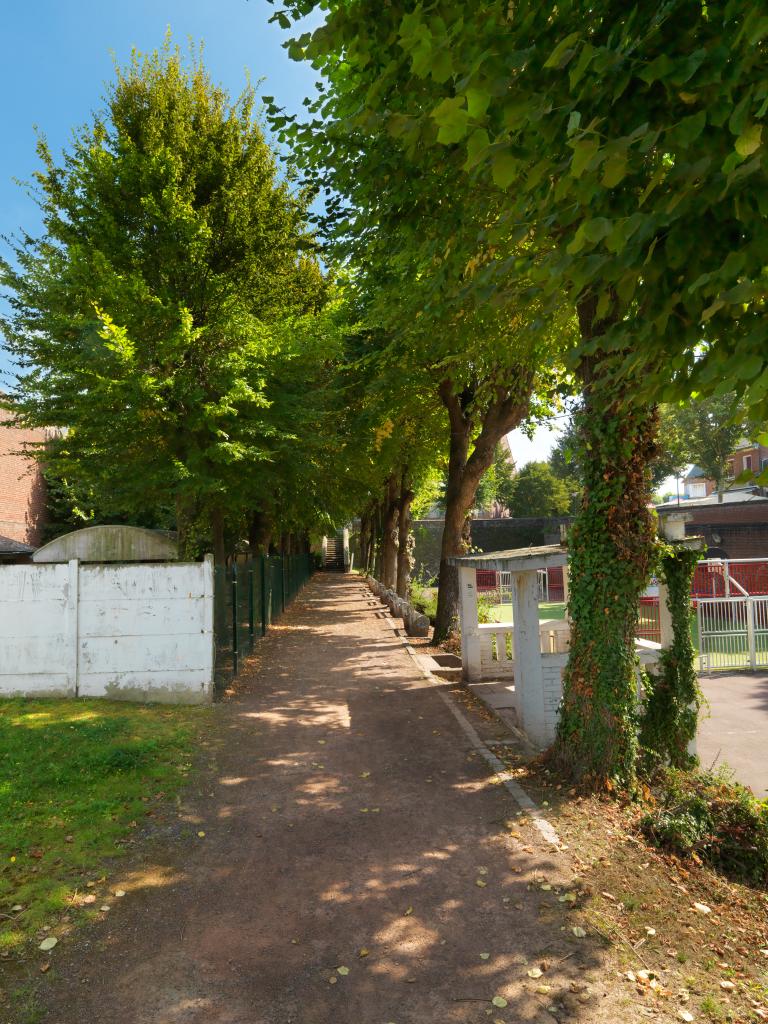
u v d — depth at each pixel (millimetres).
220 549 17234
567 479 60312
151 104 15141
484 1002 3688
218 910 4633
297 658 15320
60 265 12102
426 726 9516
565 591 12922
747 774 9062
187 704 10344
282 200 16734
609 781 6816
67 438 13188
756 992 3934
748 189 3232
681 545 8500
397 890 4926
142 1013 3570
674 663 8562
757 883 5844
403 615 22031
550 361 12078
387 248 9617
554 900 4785
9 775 6738
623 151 2838
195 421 12297
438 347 12570
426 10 3725
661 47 3357
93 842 5512
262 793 6863
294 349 14219
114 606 10312
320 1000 3705
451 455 18031
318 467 16688
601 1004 3676
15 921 4363
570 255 3762
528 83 3465
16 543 23203
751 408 3371
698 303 3721
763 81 2717
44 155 13781
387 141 7320
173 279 13492
